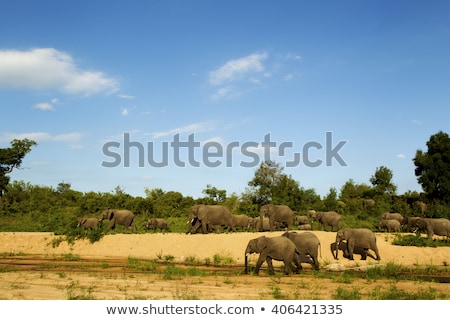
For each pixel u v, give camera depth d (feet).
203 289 51.26
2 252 102.01
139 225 153.28
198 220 115.96
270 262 69.41
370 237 86.63
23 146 231.71
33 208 180.55
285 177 191.52
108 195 196.54
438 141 207.10
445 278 67.56
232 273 68.85
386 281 62.49
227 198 204.13
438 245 98.89
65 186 253.65
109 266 77.10
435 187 201.16
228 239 96.27
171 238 100.48
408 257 90.12
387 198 214.90
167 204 208.74
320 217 128.26
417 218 124.36
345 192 261.03
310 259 84.84
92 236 104.42
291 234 76.64
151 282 56.49
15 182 220.64
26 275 61.21
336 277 64.18
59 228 129.90
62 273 64.69
